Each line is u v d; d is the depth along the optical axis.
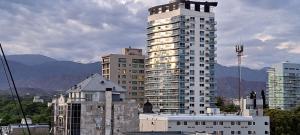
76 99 184.25
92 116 177.50
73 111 176.12
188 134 151.88
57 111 195.00
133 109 180.88
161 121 199.00
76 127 175.88
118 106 179.25
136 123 180.62
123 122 179.25
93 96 183.88
